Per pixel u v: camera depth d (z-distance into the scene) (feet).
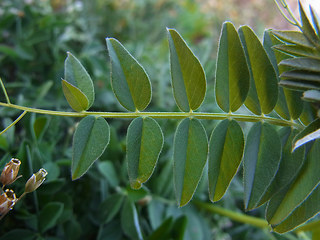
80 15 0.87
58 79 0.64
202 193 0.57
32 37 0.67
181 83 0.31
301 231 0.43
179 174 0.31
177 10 1.05
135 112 0.31
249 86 0.31
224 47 0.31
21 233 0.43
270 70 0.32
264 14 1.30
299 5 0.29
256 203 0.30
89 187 0.52
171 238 0.49
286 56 0.33
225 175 0.31
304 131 0.29
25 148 0.42
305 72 0.29
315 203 0.30
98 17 0.89
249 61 0.32
